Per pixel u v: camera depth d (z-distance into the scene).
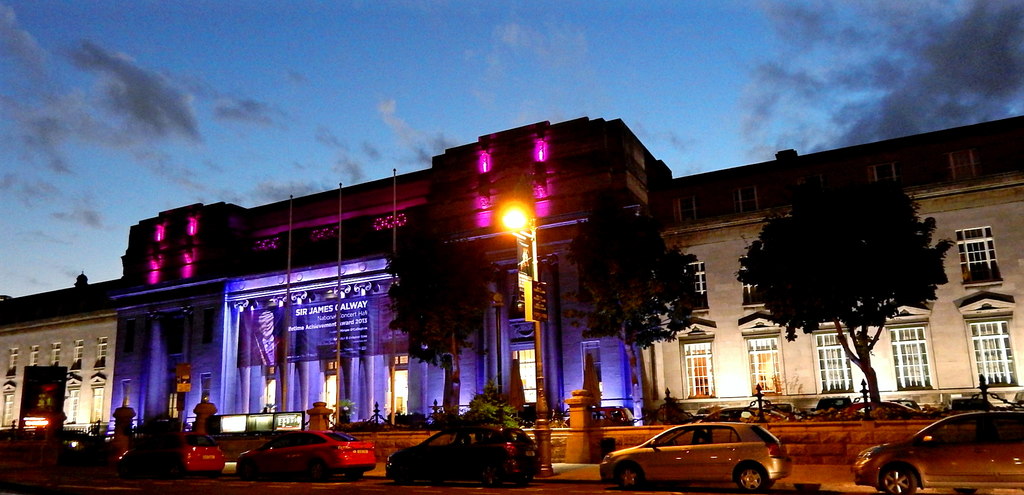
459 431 23.53
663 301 36.78
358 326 51.28
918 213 38.91
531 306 24.08
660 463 20.23
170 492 21.67
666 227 44.66
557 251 45.84
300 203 59.59
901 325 38.72
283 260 57.84
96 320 67.38
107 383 64.69
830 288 27.94
